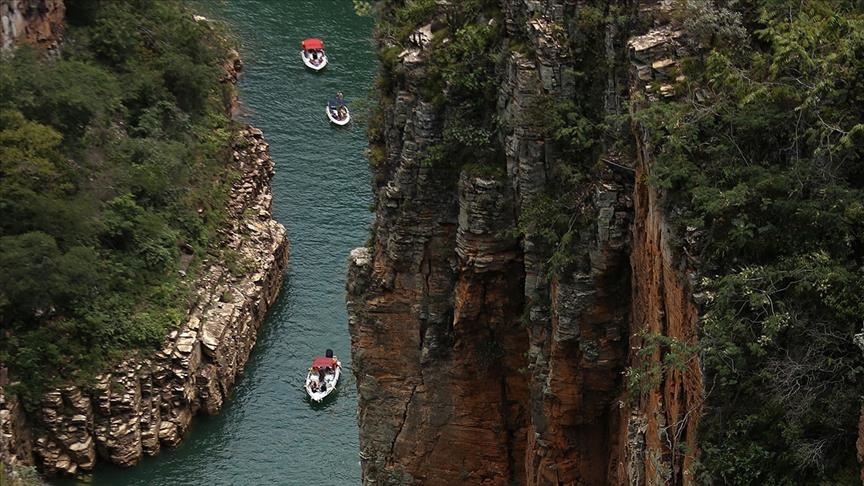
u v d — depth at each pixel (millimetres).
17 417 91688
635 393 45781
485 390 57406
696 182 41438
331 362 99125
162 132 112438
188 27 121500
